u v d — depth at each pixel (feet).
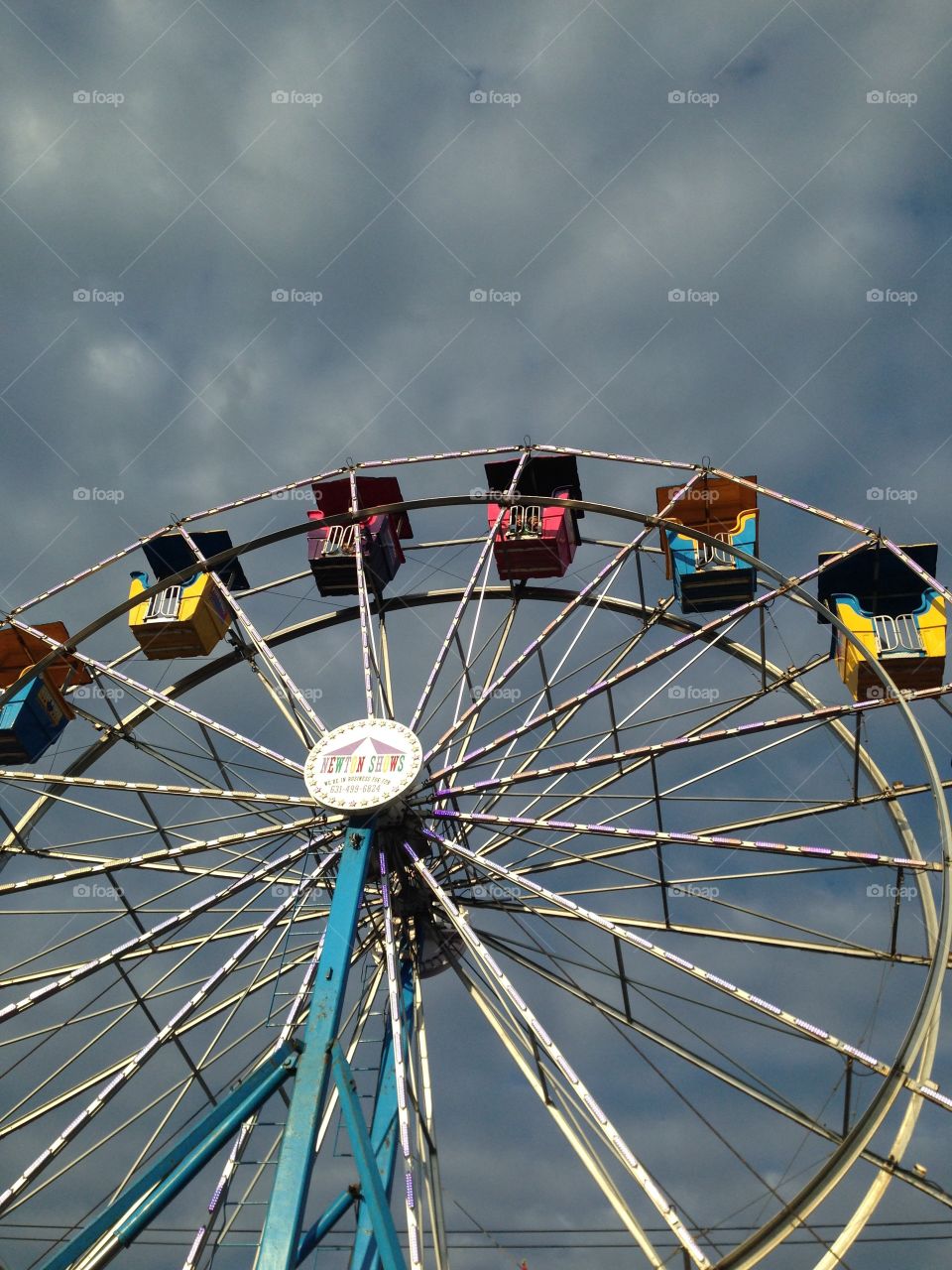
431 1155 79.36
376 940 89.66
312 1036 70.64
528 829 88.02
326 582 105.81
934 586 89.56
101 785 87.86
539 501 97.09
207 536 107.04
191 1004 72.54
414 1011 86.12
